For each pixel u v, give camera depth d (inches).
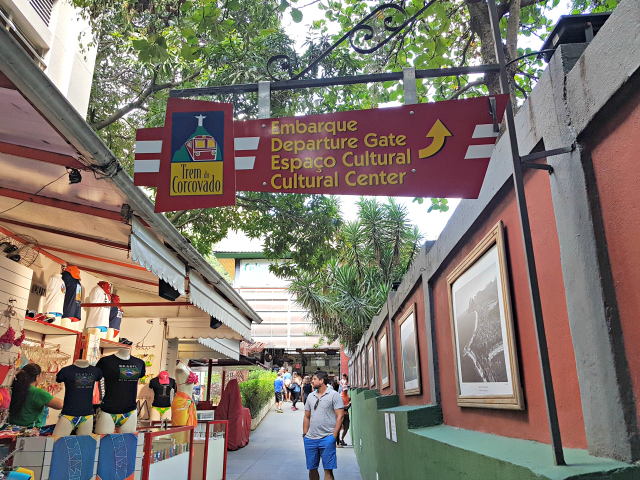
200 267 257.4
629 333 81.0
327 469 264.7
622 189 83.5
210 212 532.1
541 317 89.1
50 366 318.3
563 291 102.6
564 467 79.3
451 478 127.3
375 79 133.8
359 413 435.8
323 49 378.9
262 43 404.8
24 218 232.1
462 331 164.2
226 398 545.3
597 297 86.9
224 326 433.4
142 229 199.6
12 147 153.9
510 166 123.1
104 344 381.7
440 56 252.4
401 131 126.4
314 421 271.1
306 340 1352.1
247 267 1427.2
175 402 331.3
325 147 128.0
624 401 79.9
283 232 486.6
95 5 334.0
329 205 497.4
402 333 288.2
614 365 81.8
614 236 85.6
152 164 129.9
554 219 106.7
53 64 355.3
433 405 199.5
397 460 209.9
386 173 124.5
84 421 213.9
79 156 146.4
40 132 139.4
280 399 1034.1
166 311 421.4
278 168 127.9
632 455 77.2
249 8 340.5
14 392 231.8
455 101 126.6
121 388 231.3
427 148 124.6
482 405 142.3
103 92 470.9
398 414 207.9
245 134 130.9
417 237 592.7
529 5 253.0
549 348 108.6
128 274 317.4
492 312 136.1
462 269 161.8
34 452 197.9
